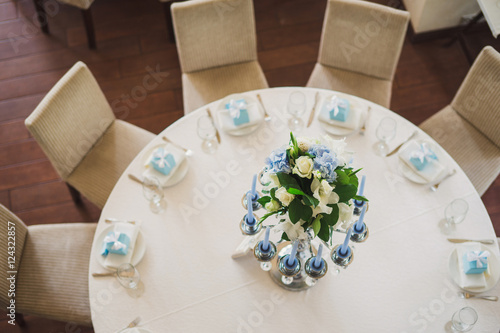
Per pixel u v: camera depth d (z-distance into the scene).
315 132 2.32
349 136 2.30
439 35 3.65
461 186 2.15
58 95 2.36
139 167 2.23
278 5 3.92
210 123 2.17
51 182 3.19
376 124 2.34
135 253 2.01
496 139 2.54
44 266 2.31
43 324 2.73
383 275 1.95
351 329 1.85
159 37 3.80
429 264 1.97
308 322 1.87
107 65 3.67
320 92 2.45
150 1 3.95
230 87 2.86
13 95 3.53
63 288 2.26
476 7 3.43
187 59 2.83
